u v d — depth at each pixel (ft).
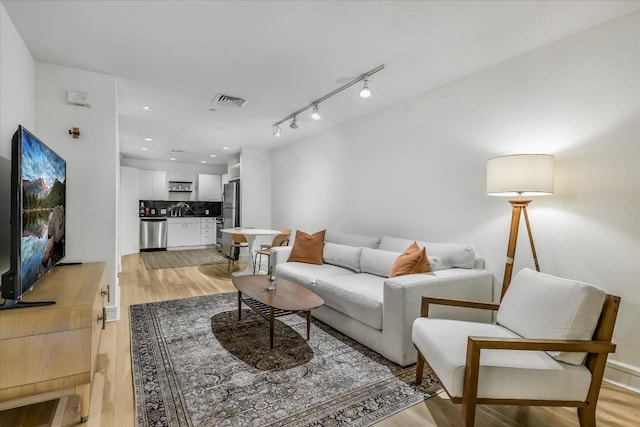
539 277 5.78
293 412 5.42
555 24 6.98
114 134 9.66
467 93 9.62
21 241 5.02
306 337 8.63
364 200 13.65
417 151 11.23
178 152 22.79
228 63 8.91
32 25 7.04
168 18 6.82
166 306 11.20
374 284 8.97
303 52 8.29
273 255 13.19
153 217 26.30
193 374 6.63
